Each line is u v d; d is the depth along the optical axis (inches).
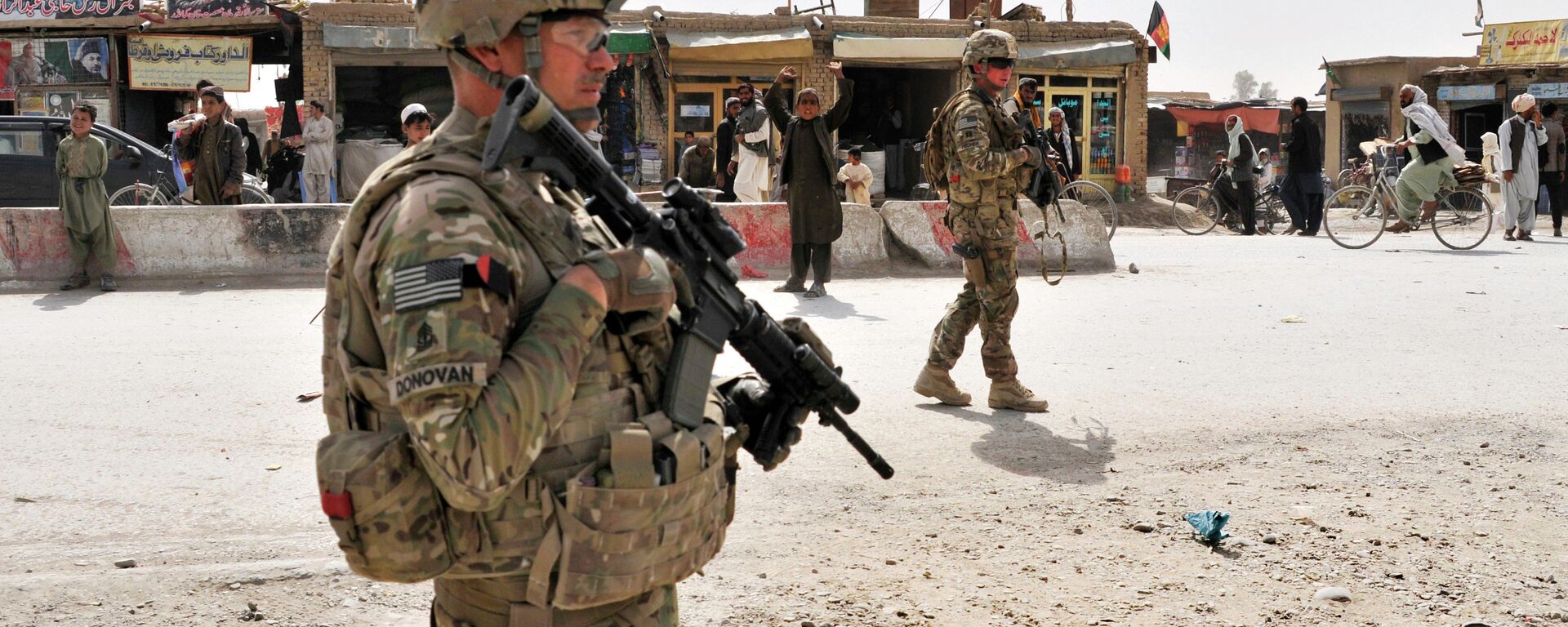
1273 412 220.7
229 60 888.3
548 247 63.7
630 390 66.9
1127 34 984.3
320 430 205.2
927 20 936.9
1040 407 221.6
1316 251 569.6
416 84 927.7
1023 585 139.1
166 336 302.0
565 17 65.2
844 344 294.0
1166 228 914.7
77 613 128.3
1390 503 168.6
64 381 243.8
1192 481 179.0
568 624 66.8
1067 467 185.9
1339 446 198.1
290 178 751.7
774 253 449.7
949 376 227.3
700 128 921.5
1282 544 152.3
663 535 66.5
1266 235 713.0
